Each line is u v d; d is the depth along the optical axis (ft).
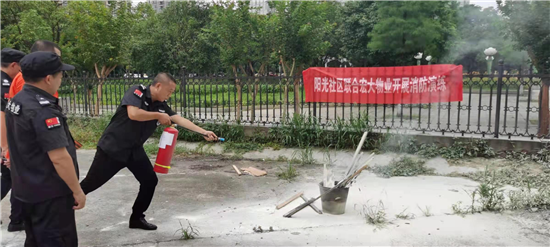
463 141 19.98
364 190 16.08
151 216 13.58
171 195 15.97
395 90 21.65
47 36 49.83
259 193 16.17
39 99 7.74
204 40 61.72
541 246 10.73
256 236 11.73
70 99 33.65
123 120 11.17
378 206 14.06
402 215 13.01
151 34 65.51
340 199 13.23
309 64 31.78
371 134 21.62
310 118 23.12
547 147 18.57
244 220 13.06
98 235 11.90
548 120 20.21
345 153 21.49
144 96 11.40
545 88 19.77
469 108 20.52
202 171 20.01
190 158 22.93
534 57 22.16
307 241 11.33
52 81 8.01
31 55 7.82
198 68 65.46
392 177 18.11
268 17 30.81
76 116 31.71
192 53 65.36
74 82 31.94
